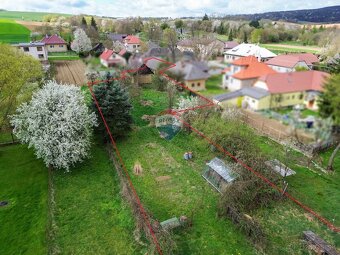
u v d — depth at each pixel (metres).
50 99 19.89
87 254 13.30
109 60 37.12
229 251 13.30
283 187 16.97
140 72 35.31
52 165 20.33
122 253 13.27
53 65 45.94
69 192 17.61
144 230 13.99
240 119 17.41
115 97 22.77
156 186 18.16
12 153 22.12
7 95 22.59
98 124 22.34
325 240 13.93
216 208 15.99
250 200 15.61
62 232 14.55
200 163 20.69
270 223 14.96
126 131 24.45
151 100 31.62
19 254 13.43
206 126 22.34
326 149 21.42
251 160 17.78
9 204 16.73
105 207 16.31
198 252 13.25
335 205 16.44
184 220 14.83
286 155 19.11
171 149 22.73
